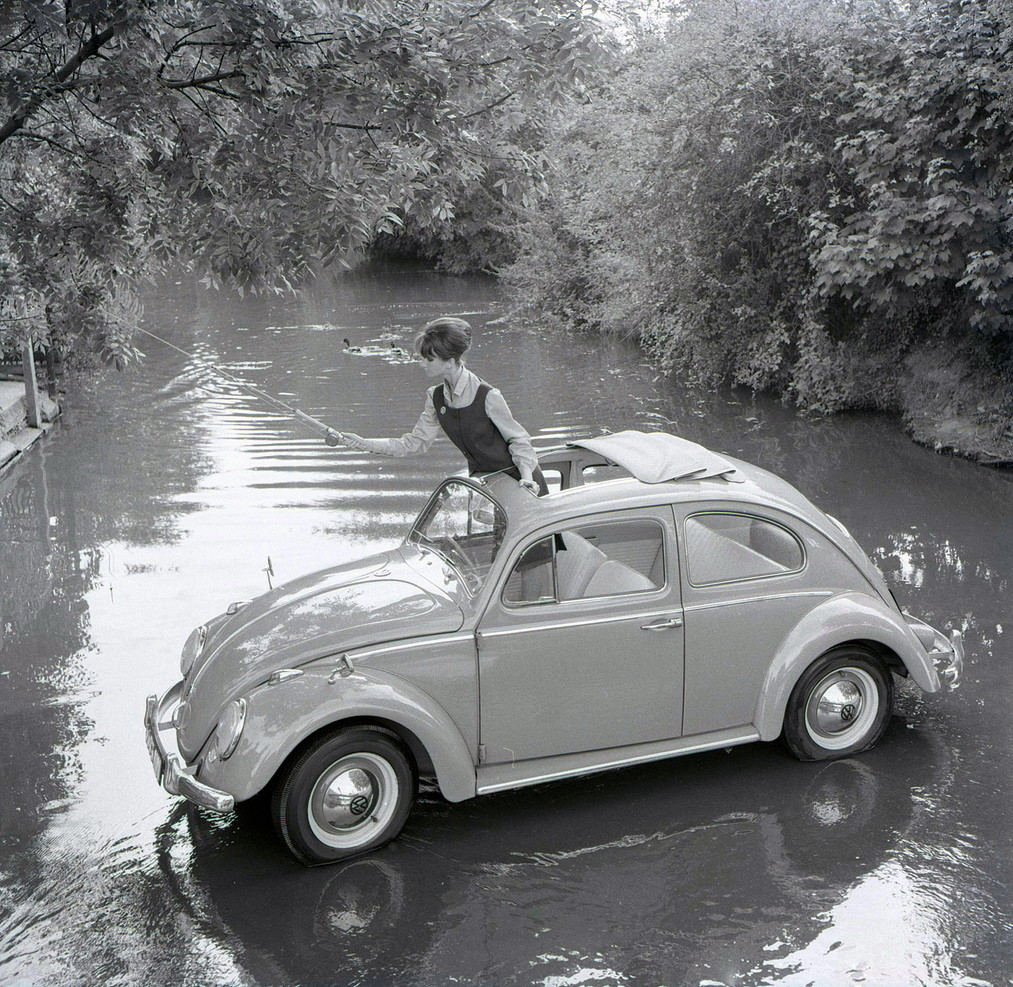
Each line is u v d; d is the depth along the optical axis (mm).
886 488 10305
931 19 12578
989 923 3920
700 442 12391
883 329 13828
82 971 3779
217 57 6141
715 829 4625
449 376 5121
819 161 13875
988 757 5207
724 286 15523
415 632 4520
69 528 9664
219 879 4355
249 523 9602
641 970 3705
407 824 4766
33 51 6109
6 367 16969
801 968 3693
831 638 4965
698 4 15578
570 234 23016
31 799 5027
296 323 24219
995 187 11977
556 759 4777
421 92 5641
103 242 6375
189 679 4926
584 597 4711
